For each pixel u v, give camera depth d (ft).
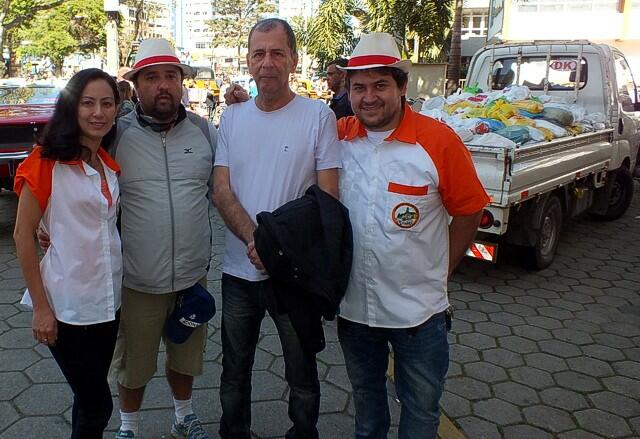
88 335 7.18
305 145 7.62
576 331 14.06
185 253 8.20
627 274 18.48
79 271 6.98
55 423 9.65
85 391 7.36
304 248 6.76
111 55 47.91
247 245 7.36
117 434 8.98
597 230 24.32
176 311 8.37
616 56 23.29
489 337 13.64
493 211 14.87
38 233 7.13
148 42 7.85
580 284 17.47
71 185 6.84
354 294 7.37
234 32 210.38
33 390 10.60
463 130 15.84
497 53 23.76
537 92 22.93
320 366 11.90
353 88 6.95
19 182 6.70
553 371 12.01
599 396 11.04
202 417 10.03
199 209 8.34
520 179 14.85
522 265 18.33
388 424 8.18
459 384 11.40
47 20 104.88
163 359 12.00
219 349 12.63
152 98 7.81
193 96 85.20
